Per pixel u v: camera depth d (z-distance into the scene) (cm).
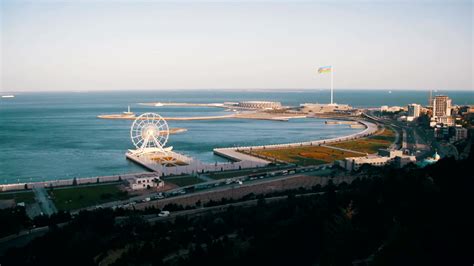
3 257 13550
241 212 17250
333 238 13975
